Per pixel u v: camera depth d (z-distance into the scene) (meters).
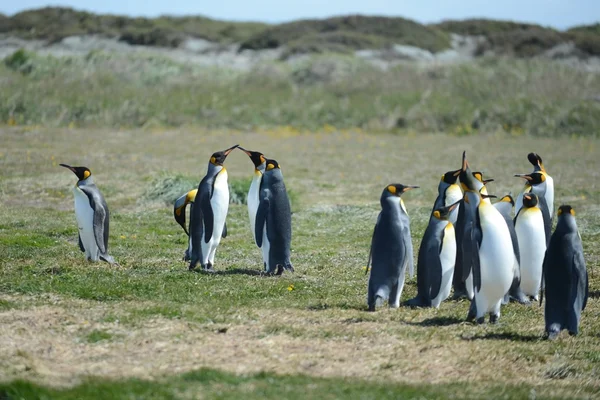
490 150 103.94
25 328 26.38
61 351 24.42
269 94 146.62
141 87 142.00
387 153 100.19
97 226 38.56
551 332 27.47
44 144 95.00
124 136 109.25
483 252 28.48
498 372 24.12
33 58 144.62
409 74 156.25
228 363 23.73
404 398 20.78
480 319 29.67
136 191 65.50
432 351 25.62
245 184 63.34
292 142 111.62
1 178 69.75
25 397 19.89
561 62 173.50
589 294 36.25
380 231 30.81
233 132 122.06
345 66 162.62
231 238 49.81
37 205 59.88
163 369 22.97
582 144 111.69
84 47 198.62
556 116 128.62
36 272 36.12
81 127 118.62
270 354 24.72
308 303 32.50
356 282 37.53
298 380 21.94
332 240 50.41
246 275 37.91
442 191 34.22
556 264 27.31
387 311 30.88
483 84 147.75
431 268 31.20
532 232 33.59
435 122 131.88
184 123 126.50
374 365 24.08
